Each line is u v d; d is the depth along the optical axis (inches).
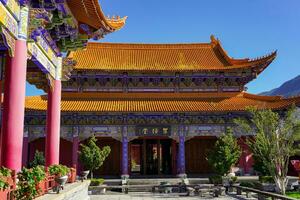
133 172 2107.5
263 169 1396.4
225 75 1918.1
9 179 464.8
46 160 860.0
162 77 1903.3
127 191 1508.4
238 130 1797.5
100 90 1904.5
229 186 1487.5
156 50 2218.3
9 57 588.7
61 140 1870.1
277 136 1215.6
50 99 879.7
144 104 1806.1
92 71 1849.2
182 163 1779.0
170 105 1791.3
